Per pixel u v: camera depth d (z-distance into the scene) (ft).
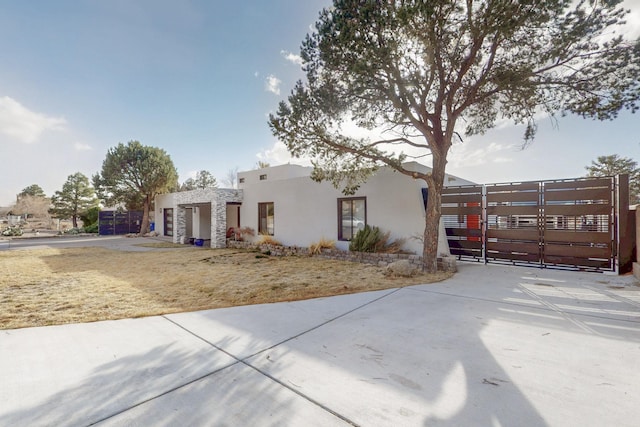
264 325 13.01
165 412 6.93
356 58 20.98
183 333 12.08
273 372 8.85
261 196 45.78
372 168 28.91
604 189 23.63
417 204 29.40
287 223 41.45
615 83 20.36
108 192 79.92
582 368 8.90
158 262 33.22
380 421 6.56
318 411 6.96
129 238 72.33
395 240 30.68
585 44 19.62
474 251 29.71
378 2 19.43
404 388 7.91
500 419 6.58
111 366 9.21
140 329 12.53
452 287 19.86
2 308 15.65
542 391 7.68
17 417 6.69
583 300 16.43
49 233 89.81
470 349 10.30
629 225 22.88
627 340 10.96
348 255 32.58
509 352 10.03
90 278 24.17
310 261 32.48
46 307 15.85
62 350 10.38
